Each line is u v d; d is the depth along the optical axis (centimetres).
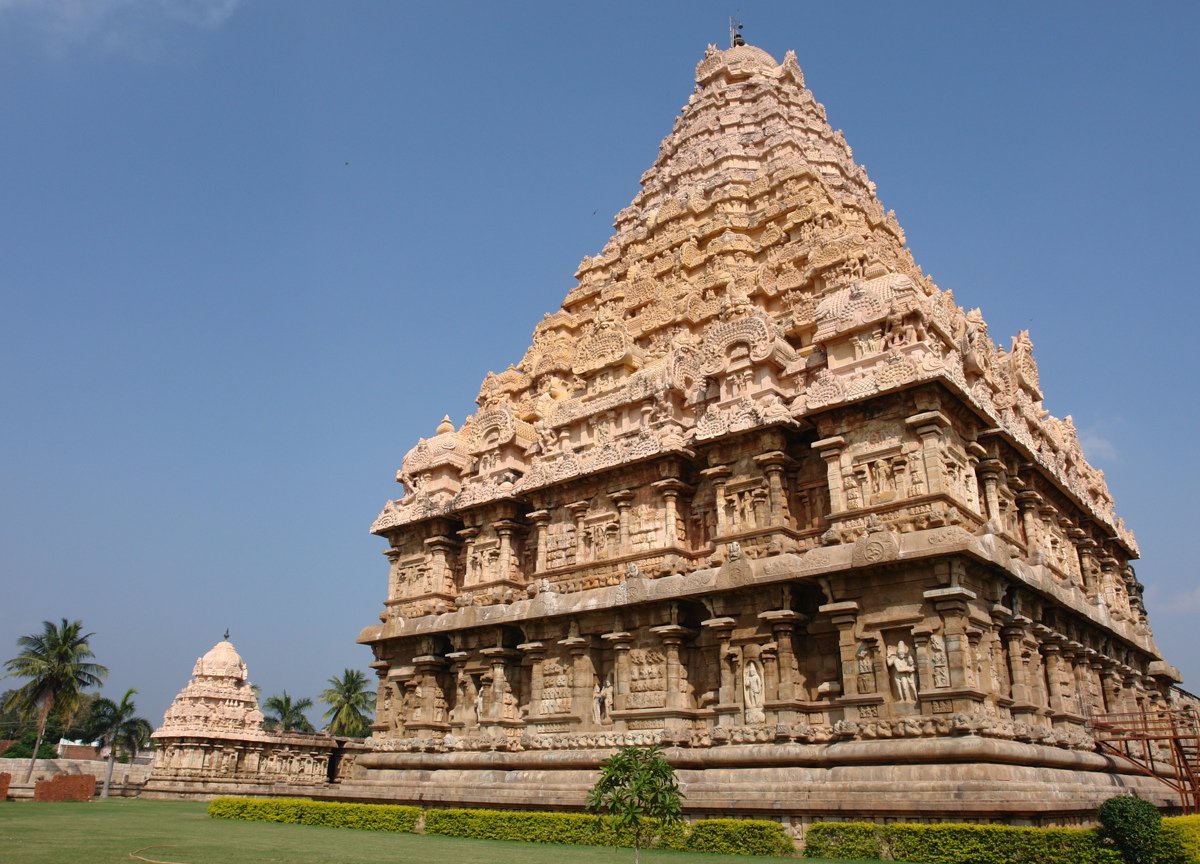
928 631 2677
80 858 1970
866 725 2702
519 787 3438
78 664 7144
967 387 3059
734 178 5075
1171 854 2053
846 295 3334
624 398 3872
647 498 3653
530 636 3841
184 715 6719
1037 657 3147
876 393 2955
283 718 10094
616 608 3481
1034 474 3644
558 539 3934
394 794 3912
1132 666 4425
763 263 4412
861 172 5531
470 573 4303
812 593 3083
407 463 4869
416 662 4338
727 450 3419
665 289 4647
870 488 2981
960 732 2506
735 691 3112
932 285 4619
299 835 3014
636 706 3378
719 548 3319
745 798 2750
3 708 8288
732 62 5991
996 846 2147
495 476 4350
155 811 4322
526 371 5041
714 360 3606
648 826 2681
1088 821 2684
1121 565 4872
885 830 2311
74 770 7594
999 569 2839
